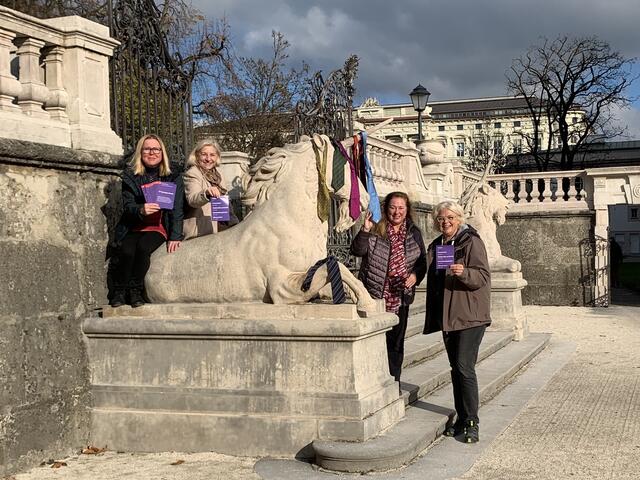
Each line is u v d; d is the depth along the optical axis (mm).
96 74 6637
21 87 5980
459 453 5777
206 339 5914
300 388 5668
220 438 5805
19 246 5664
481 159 45281
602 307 19297
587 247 19656
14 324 5574
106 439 6148
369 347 5879
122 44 7246
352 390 5559
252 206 6414
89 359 6262
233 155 9578
